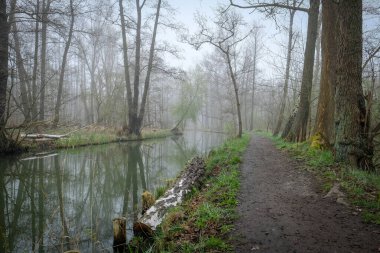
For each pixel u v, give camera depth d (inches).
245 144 618.2
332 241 145.4
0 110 506.6
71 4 749.9
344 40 288.8
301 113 548.1
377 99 385.7
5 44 507.5
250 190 246.5
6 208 295.1
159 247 163.0
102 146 736.3
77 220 265.6
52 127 716.7
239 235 156.8
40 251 202.1
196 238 161.5
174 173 480.4
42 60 811.4
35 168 463.5
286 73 814.5
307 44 535.8
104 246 206.7
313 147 387.5
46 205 307.1
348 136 287.9
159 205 230.5
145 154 688.4
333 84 402.6
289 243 145.1
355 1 282.5
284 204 206.2
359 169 270.5
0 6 498.9
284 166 346.3
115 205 314.8
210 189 263.3
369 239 145.9
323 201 208.4
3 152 512.4
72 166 499.2
